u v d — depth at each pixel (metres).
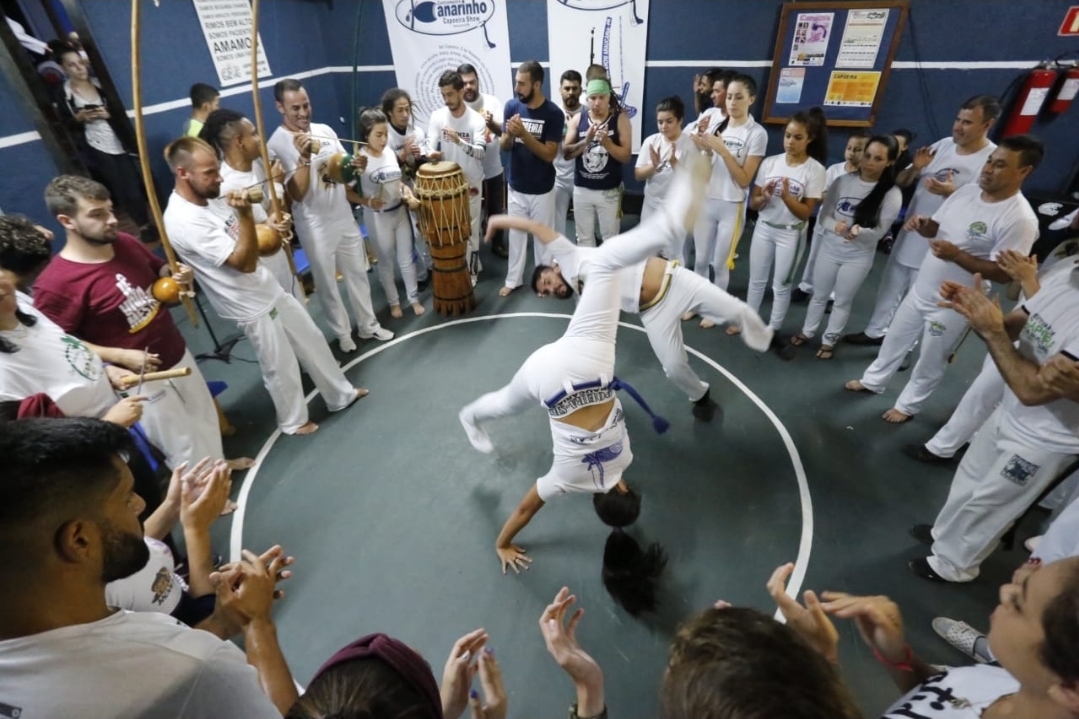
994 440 2.33
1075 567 0.86
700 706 0.78
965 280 3.14
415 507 3.29
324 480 3.48
